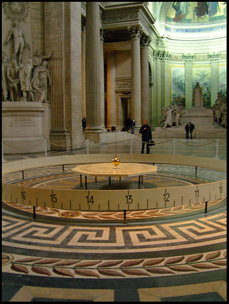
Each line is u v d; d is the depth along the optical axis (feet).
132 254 8.77
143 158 24.52
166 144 54.29
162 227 11.38
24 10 33.78
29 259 8.44
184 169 26.58
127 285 6.95
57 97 39.99
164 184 19.31
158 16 101.19
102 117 57.57
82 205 11.83
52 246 9.44
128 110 98.58
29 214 13.30
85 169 18.11
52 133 40.09
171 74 110.22
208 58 109.60
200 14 107.04
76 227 11.39
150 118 101.86
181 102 110.93
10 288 6.81
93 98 50.01
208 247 9.29
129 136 67.21
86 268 7.86
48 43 38.91
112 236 10.37
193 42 109.60
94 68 48.75
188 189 12.55
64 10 39.09
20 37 34.60
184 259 8.40
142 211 13.89
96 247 9.34
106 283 7.05
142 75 80.94
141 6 68.18
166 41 107.14
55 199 12.09
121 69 87.04
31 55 37.78
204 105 111.34
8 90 35.91
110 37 78.54
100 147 45.80
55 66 39.40
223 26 105.81
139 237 10.25
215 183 13.60
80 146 43.19
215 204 15.30
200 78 111.04
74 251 9.02
